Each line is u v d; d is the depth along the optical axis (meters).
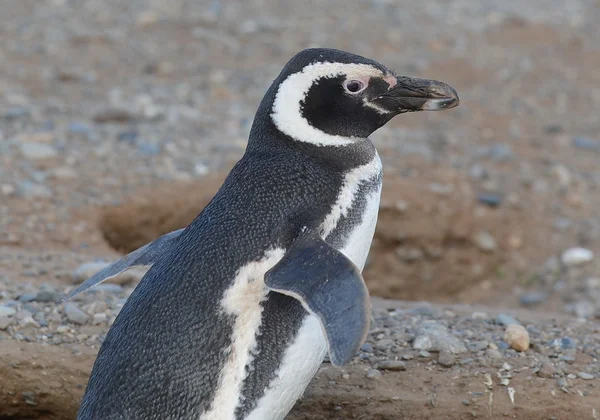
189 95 25.47
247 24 32.16
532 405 11.84
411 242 20.09
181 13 32.94
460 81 29.42
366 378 12.27
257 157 10.58
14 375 12.36
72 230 17.06
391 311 14.16
